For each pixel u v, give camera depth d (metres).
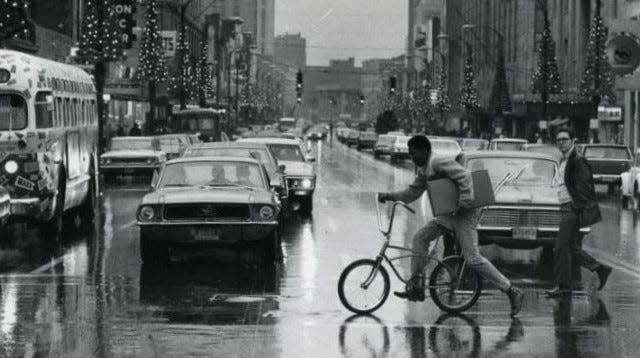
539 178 22.52
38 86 23.45
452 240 21.72
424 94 190.25
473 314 15.13
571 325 14.30
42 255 21.88
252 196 20.08
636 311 15.52
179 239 19.69
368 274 15.09
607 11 90.31
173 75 112.75
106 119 84.19
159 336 13.14
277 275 18.92
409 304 15.93
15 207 23.11
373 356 12.15
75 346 12.50
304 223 29.67
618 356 12.23
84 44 68.75
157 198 19.95
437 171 14.64
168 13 142.25
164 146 57.56
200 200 19.70
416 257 15.04
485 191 14.66
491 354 12.31
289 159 35.09
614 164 50.09
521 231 21.12
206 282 18.00
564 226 17.09
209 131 84.75
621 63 66.19
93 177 30.11
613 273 20.12
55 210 24.64
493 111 113.62
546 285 18.34
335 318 14.61
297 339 13.06
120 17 63.97
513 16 140.75
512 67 139.75
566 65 112.69
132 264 20.41
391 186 49.41
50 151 23.72
